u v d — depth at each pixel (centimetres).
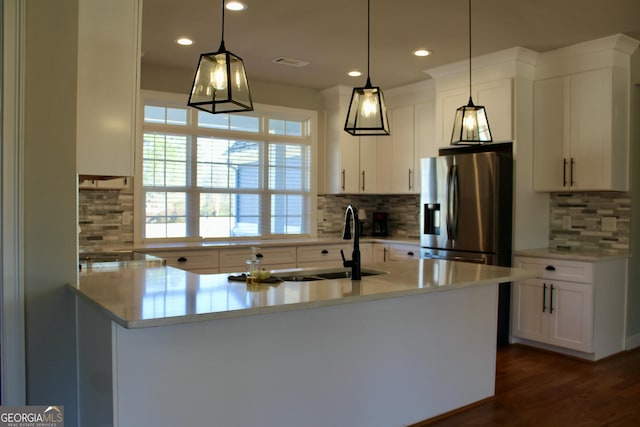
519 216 456
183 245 462
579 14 355
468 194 457
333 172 583
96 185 429
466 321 314
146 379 196
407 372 283
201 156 517
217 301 203
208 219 522
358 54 449
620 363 405
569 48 430
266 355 228
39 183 230
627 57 427
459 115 320
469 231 456
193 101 226
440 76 502
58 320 237
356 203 631
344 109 573
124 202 473
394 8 344
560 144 448
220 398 215
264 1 333
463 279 275
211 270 462
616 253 431
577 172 436
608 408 317
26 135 226
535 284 441
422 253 501
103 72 246
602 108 419
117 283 243
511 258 455
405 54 448
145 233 486
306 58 460
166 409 201
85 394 227
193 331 207
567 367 396
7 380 223
